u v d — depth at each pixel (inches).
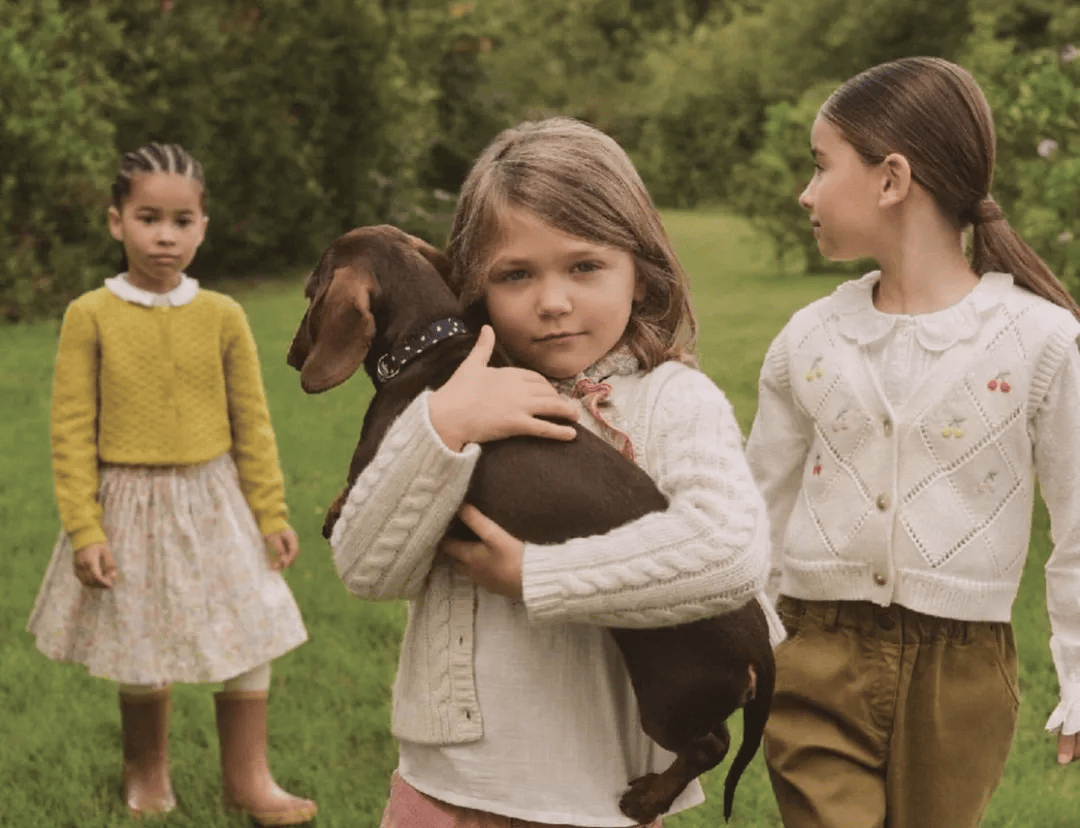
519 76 1579.7
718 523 70.0
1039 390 98.5
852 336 103.8
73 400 138.7
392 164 713.6
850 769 101.0
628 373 79.7
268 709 173.9
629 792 77.2
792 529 105.8
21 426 339.0
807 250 698.8
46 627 143.9
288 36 639.1
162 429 140.7
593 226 76.1
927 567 98.6
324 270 83.8
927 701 99.4
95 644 140.5
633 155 1413.6
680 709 74.1
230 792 144.9
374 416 80.3
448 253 85.4
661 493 75.0
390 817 81.0
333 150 683.4
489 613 78.0
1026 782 152.2
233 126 628.7
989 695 99.3
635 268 80.4
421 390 79.0
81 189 525.7
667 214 1211.2
